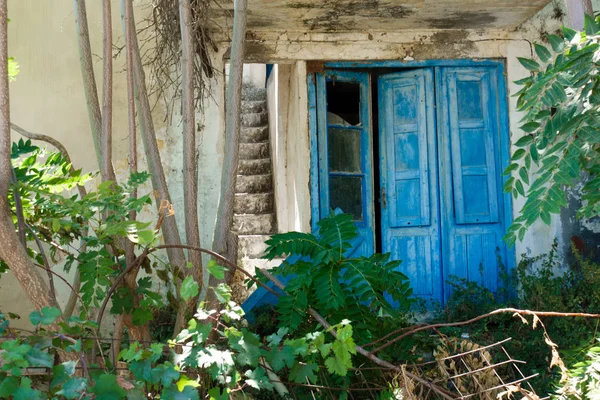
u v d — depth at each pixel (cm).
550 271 570
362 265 325
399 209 641
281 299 317
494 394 296
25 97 581
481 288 569
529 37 634
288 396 340
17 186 263
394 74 648
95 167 582
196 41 566
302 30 614
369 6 561
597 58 268
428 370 347
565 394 265
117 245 291
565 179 288
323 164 618
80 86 588
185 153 312
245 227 782
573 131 289
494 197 635
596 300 477
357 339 319
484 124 639
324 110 622
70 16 594
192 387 225
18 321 543
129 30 310
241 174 887
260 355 250
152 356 227
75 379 208
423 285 628
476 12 586
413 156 640
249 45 606
